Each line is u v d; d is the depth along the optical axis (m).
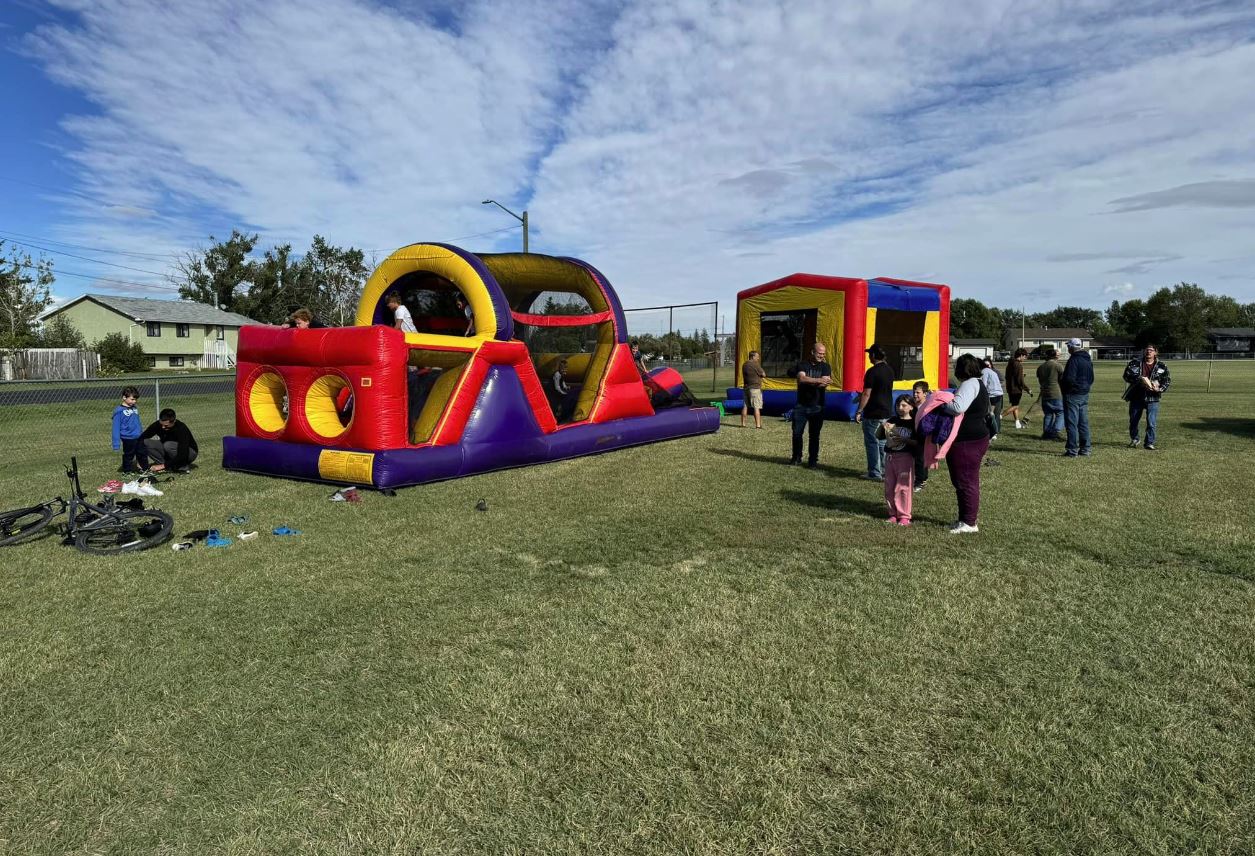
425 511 7.21
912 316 15.98
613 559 5.56
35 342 40.47
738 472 9.27
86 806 2.70
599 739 3.09
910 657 3.81
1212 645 3.91
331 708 3.37
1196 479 8.47
